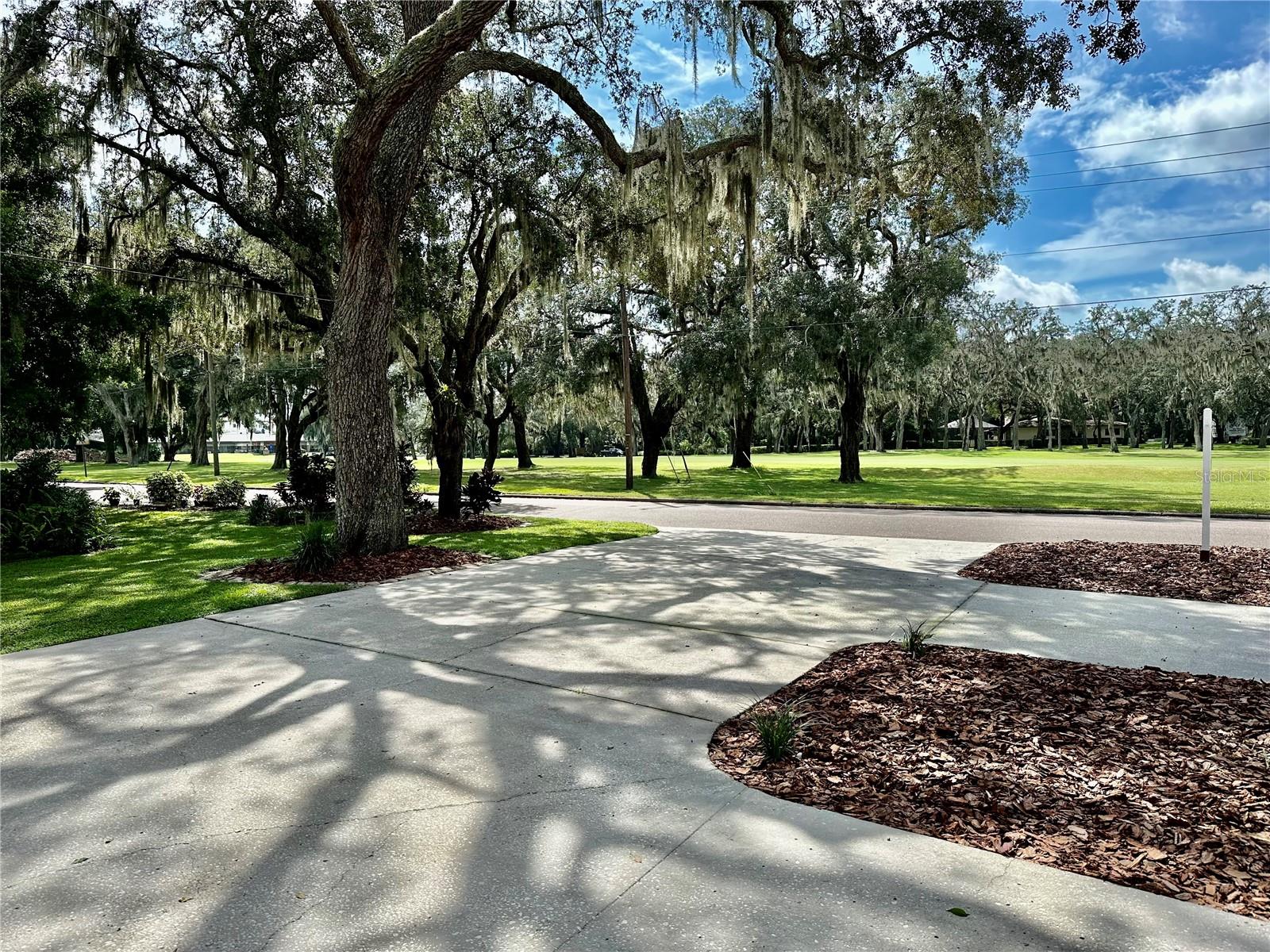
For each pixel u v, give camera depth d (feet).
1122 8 29.30
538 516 55.52
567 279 53.11
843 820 9.70
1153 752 11.47
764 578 28.12
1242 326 153.38
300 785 10.79
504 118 45.73
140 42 44.47
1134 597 23.97
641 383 99.71
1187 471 103.81
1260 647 17.63
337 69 46.65
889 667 16.05
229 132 48.19
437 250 47.98
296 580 28.27
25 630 20.56
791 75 38.88
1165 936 7.16
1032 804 9.91
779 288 78.79
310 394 113.80
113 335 45.14
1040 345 182.09
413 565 30.96
